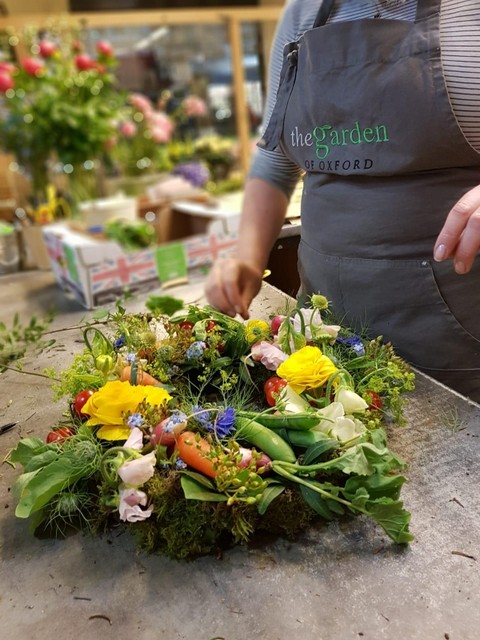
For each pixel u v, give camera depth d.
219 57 2.87
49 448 0.63
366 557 0.54
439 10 0.77
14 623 0.50
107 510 0.58
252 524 0.55
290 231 1.09
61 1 2.77
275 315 0.84
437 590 0.50
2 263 1.65
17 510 0.57
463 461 0.63
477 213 0.66
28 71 1.97
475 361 0.90
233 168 2.86
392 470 0.62
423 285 0.86
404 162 0.82
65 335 1.06
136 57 2.84
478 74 0.76
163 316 0.87
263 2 2.79
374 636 0.46
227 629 0.48
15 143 2.04
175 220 2.09
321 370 0.65
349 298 0.92
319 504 0.55
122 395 0.62
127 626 0.49
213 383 0.75
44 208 1.93
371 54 0.80
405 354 0.91
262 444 0.60
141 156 2.59
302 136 0.91
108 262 1.32
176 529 0.55
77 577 0.55
